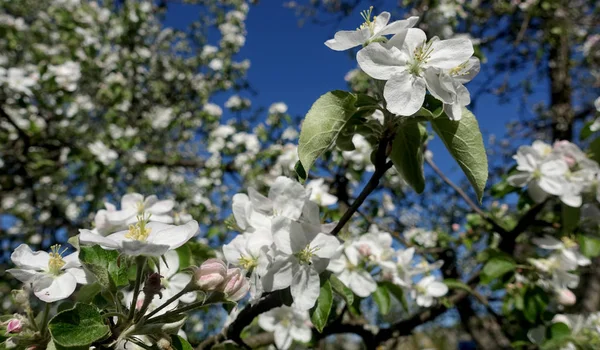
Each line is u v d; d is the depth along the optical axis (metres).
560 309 0.36
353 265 0.26
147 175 0.68
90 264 0.14
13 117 0.57
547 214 0.39
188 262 0.21
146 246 0.12
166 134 0.77
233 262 0.17
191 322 0.71
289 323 0.28
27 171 0.63
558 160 0.31
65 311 0.13
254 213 0.18
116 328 0.13
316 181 0.29
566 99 0.81
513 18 0.78
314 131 0.15
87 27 0.68
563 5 0.74
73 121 0.61
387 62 0.15
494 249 0.32
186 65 0.85
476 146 0.15
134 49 0.77
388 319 0.48
